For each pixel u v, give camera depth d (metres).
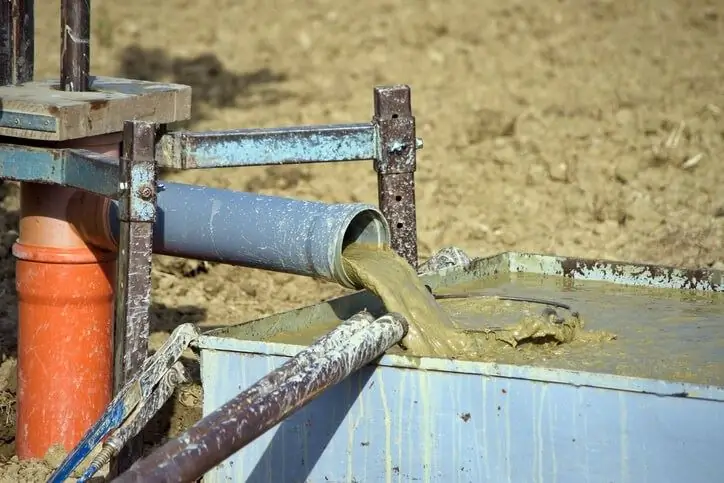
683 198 10.89
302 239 5.59
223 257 5.88
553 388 4.93
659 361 5.65
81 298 5.97
